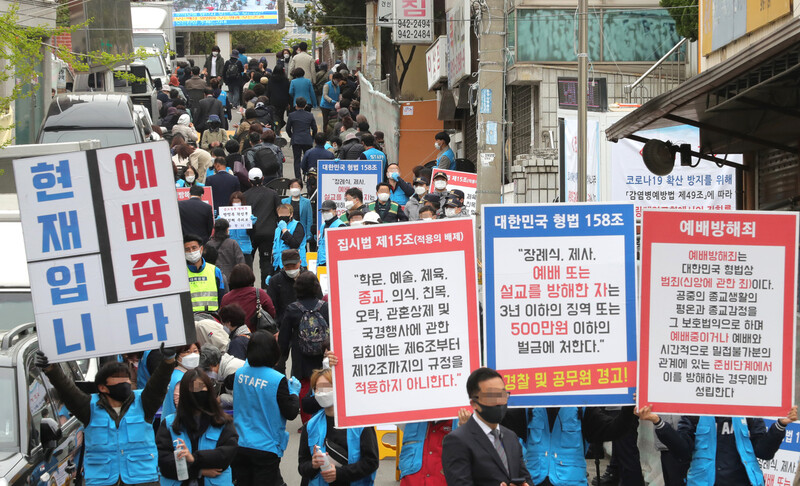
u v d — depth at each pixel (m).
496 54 23.47
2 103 17.41
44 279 9.55
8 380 9.04
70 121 24.97
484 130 23.39
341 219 21.09
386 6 46.28
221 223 19.02
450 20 34.38
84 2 28.42
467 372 10.01
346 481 9.80
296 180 22.91
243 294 15.34
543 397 10.00
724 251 10.12
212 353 11.59
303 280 13.84
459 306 10.05
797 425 11.90
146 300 9.59
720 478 10.07
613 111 21.48
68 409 9.49
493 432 8.27
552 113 28.11
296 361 13.84
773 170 17.59
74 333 9.55
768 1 16.06
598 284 10.11
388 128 40.09
